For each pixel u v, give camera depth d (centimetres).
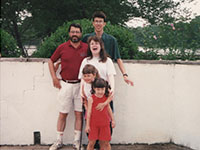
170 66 371
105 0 887
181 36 461
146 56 443
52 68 331
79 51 322
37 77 357
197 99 343
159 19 873
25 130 364
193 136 352
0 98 356
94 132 301
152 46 453
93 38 304
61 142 354
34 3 917
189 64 353
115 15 906
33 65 355
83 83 313
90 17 884
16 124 362
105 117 300
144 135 379
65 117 349
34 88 358
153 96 374
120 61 341
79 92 338
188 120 356
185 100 359
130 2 929
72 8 934
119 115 373
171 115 379
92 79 300
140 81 370
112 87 303
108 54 327
